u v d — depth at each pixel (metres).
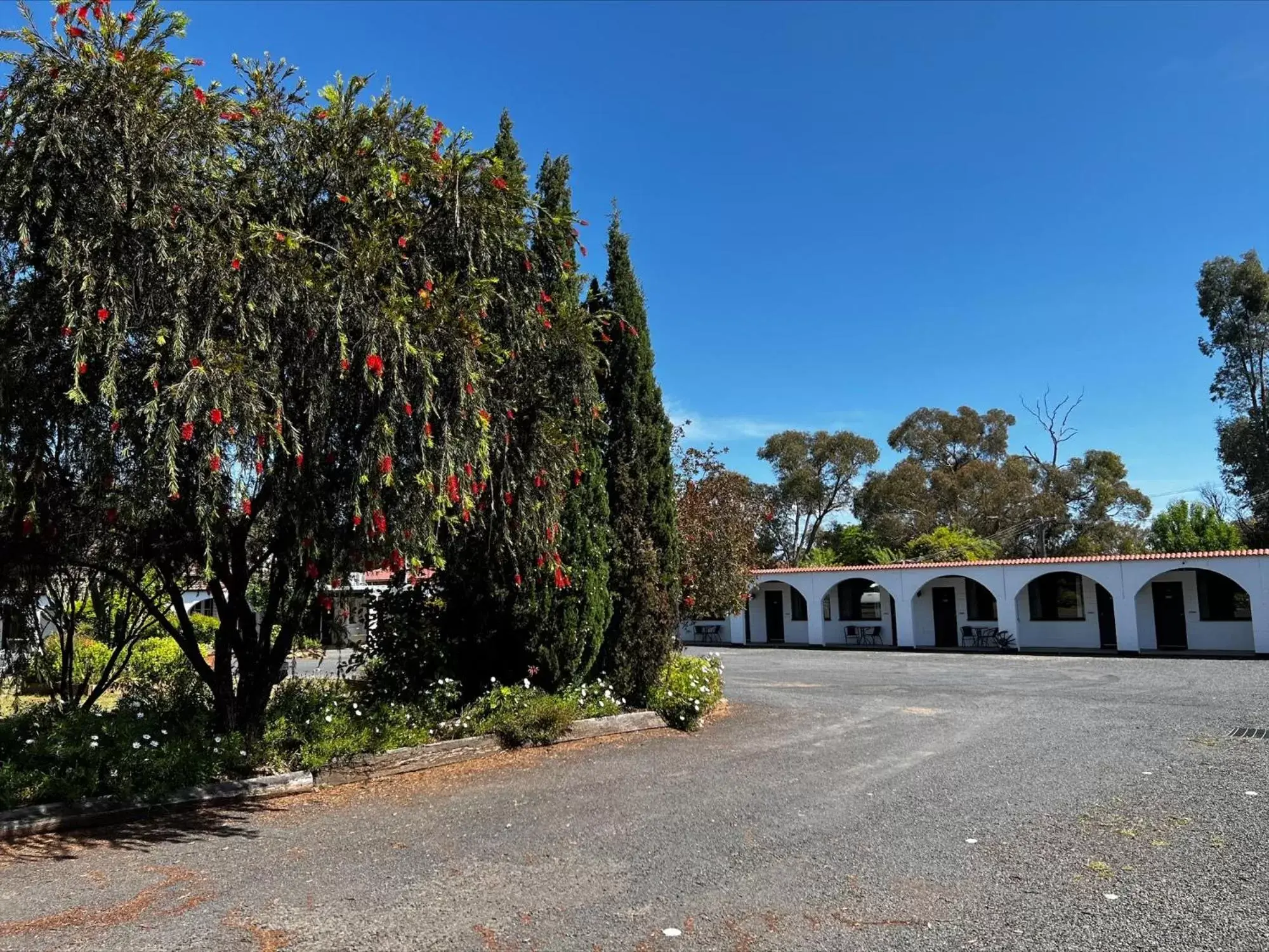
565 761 8.61
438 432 6.50
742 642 35.53
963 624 30.47
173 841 5.80
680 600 12.04
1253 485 39.22
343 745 7.73
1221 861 5.16
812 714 12.28
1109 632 27.92
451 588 10.27
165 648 16.70
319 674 15.88
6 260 5.47
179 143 5.62
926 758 8.73
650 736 10.10
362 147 6.72
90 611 9.49
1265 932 4.07
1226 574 24.45
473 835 5.91
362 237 6.45
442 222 6.98
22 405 5.46
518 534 8.27
